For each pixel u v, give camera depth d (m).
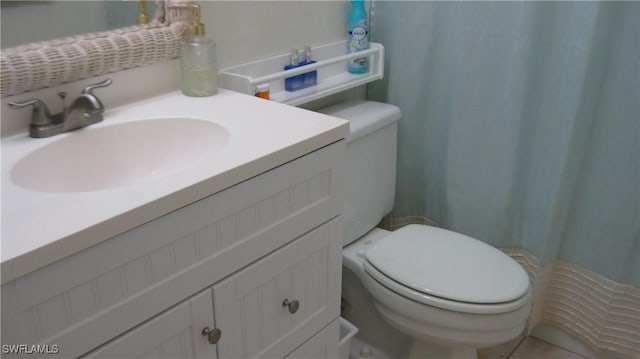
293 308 1.15
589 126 1.58
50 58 1.11
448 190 1.84
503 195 1.73
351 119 1.65
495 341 1.41
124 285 0.84
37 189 1.03
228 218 0.96
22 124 1.12
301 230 1.12
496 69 1.64
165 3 1.32
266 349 1.14
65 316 0.78
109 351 0.85
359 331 1.88
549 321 1.89
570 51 1.52
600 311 1.75
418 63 1.78
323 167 1.13
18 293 0.72
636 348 1.74
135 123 1.18
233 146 1.02
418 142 1.89
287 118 1.18
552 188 1.65
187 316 0.95
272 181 1.02
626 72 1.50
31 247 0.72
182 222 0.88
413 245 1.58
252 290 1.06
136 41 1.25
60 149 1.09
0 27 1.06
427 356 1.63
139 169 1.20
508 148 1.67
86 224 0.77
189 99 1.31
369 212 1.74
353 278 1.81
